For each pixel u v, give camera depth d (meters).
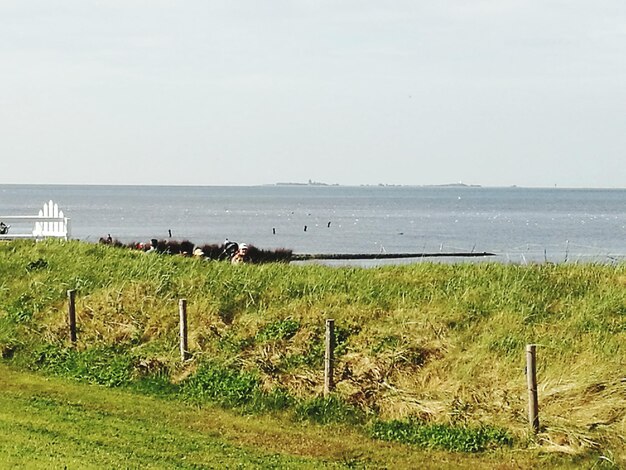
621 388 17.56
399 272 27.12
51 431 16.53
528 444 16.61
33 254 30.44
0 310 25.70
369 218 147.25
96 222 124.88
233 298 25.02
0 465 13.84
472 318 22.28
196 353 21.70
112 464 14.46
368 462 16.17
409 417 18.02
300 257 52.09
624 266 26.89
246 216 152.25
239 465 15.27
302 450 16.69
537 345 19.98
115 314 24.59
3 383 20.98
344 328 22.16
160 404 19.58
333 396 19.06
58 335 23.91
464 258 60.09
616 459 15.66
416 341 20.97
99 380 21.36
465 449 16.75
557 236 97.12
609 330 21.11
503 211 194.62
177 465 14.88
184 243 40.12
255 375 20.28
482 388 18.61
